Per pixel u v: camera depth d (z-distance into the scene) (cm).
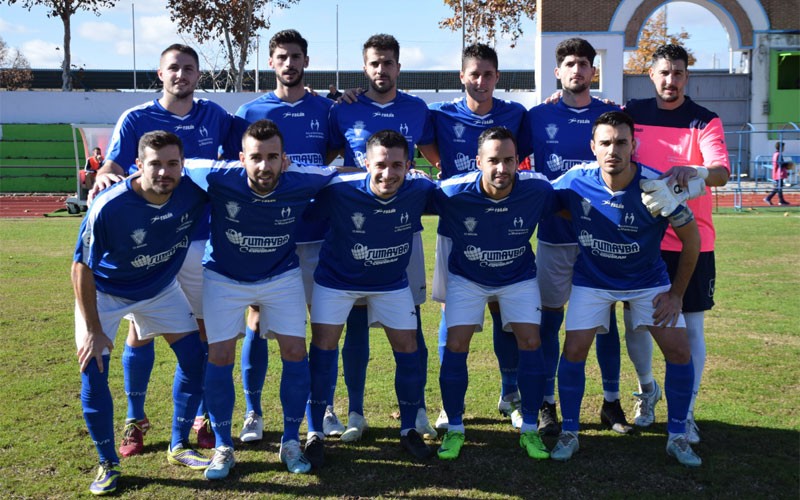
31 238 1441
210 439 467
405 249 448
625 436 473
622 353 660
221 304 425
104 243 398
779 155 2127
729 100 2984
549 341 512
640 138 492
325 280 452
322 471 422
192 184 418
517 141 536
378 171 411
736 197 2145
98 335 398
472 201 436
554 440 478
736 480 402
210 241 439
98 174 454
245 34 3238
